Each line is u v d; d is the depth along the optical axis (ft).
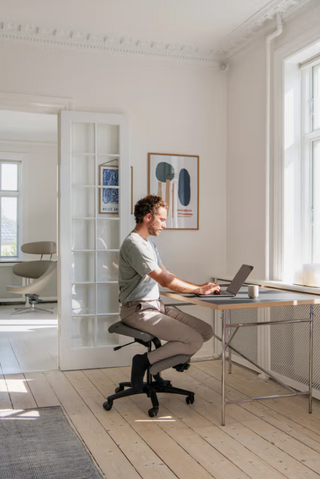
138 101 13.65
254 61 12.98
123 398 10.33
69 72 12.95
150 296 9.80
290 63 11.76
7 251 26.43
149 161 13.73
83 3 11.07
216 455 7.48
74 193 13.06
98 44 13.07
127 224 13.26
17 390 10.84
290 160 11.77
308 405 9.78
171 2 11.07
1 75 12.34
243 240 13.60
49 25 12.16
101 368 12.91
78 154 13.01
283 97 11.72
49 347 15.56
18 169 26.48
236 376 12.17
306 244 11.73
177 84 14.07
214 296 9.33
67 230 12.80
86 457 7.32
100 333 13.17
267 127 12.24
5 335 17.57
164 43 13.42
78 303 13.02
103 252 13.28
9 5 11.10
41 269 23.40
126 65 13.53
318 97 11.43
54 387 11.09
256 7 11.37
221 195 14.58
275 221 11.96
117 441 8.00
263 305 8.48
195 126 14.29
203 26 12.43
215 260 14.49
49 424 8.70
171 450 7.66
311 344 9.39
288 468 7.04
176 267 14.06
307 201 11.71
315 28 10.52
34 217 26.48
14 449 7.61
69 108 12.93
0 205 26.22
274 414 9.39
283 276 11.73
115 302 13.33
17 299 25.05
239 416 9.27
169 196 13.96
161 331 9.30
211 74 14.47
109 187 13.25
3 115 20.85
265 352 11.93
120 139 13.25
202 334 10.16
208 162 14.43
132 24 12.23
